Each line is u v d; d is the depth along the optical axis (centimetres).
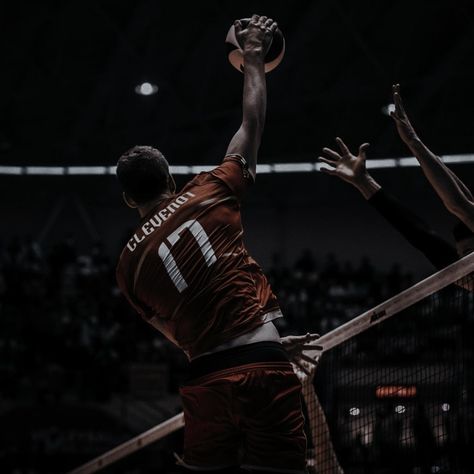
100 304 2136
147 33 2150
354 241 2866
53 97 2475
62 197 2923
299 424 264
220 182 278
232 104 2530
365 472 384
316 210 2909
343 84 2331
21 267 2412
